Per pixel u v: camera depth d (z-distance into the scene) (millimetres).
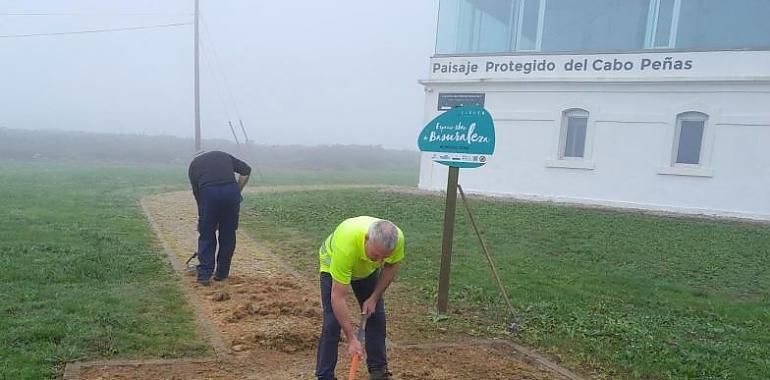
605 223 12508
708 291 7801
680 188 14758
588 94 15695
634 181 15281
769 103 13680
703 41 14586
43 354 4410
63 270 6855
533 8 16547
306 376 4469
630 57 15141
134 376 4254
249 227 11398
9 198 13508
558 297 7035
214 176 6828
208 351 4816
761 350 5516
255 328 5367
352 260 3918
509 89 16734
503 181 17078
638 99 15125
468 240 10461
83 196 15008
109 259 7617
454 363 4910
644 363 5020
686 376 4816
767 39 13938
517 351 5250
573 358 5133
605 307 6719
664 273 8688
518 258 9117
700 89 14375
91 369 4293
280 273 7715
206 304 6062
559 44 16328
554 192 16344
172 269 7461
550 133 16281
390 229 3812
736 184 14125
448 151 6215
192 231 10508
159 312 5652
